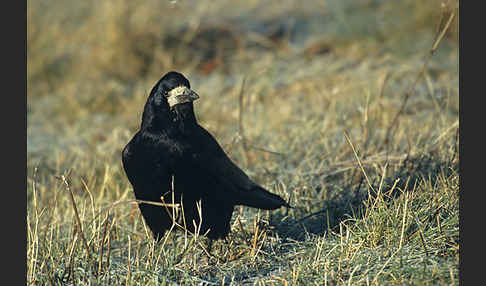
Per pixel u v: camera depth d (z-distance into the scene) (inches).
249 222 377.4
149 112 335.0
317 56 716.0
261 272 323.6
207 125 540.7
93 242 349.1
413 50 688.4
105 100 677.9
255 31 784.9
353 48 705.6
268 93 621.3
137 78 740.7
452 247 313.0
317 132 507.8
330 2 806.5
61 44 771.4
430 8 729.0
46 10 828.0
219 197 344.8
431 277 284.7
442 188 359.9
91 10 830.5
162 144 331.3
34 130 626.8
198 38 772.6
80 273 325.1
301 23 790.5
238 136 455.5
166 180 334.6
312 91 612.1
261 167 459.5
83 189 461.7
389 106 544.1
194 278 314.3
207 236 350.6
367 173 424.8
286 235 365.4
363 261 307.4
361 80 606.2
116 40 750.5
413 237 326.0
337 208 383.9
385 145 459.5
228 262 342.0
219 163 344.2
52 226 368.2
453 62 647.1
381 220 332.5
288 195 402.6
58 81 734.5
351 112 544.1
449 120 500.7
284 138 503.2
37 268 331.3
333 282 294.8
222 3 863.7
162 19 802.2
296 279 295.4
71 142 577.9
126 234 386.6
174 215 332.8
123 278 317.1
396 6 749.3
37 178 484.1
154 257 338.6
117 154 514.9
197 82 696.4
